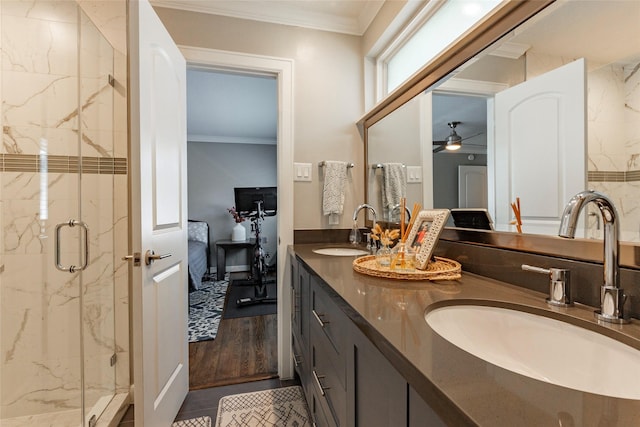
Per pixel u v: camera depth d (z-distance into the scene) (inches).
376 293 33.3
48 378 62.2
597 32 29.5
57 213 63.7
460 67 48.8
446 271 40.0
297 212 84.0
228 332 107.2
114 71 68.4
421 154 60.5
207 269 205.0
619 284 24.3
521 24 37.5
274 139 227.6
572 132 31.7
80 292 64.1
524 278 35.5
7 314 60.8
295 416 63.9
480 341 29.4
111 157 68.2
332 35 86.7
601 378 22.7
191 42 76.5
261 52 81.0
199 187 219.1
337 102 86.7
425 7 64.1
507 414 13.0
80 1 67.3
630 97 26.8
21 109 62.3
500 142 40.9
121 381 69.1
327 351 40.4
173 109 64.7
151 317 52.8
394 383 21.1
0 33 61.5
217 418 63.3
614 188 27.9
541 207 34.8
